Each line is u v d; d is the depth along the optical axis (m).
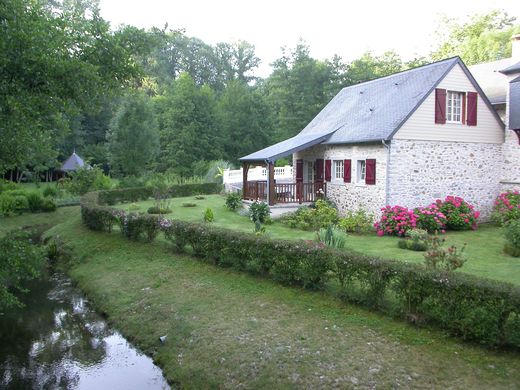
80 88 8.85
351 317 8.61
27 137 9.44
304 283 10.05
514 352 6.79
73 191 30.38
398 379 6.61
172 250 14.39
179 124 44.69
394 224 16.25
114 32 10.14
